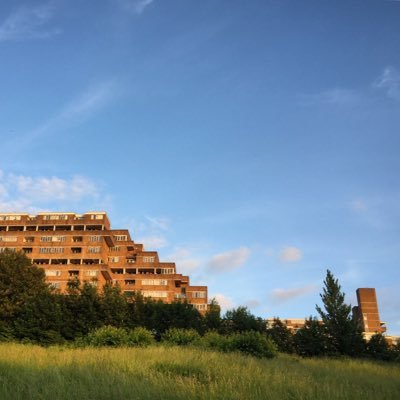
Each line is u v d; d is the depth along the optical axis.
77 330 42.44
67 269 95.25
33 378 12.21
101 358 17.95
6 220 105.38
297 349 49.19
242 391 11.70
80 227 103.56
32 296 47.00
